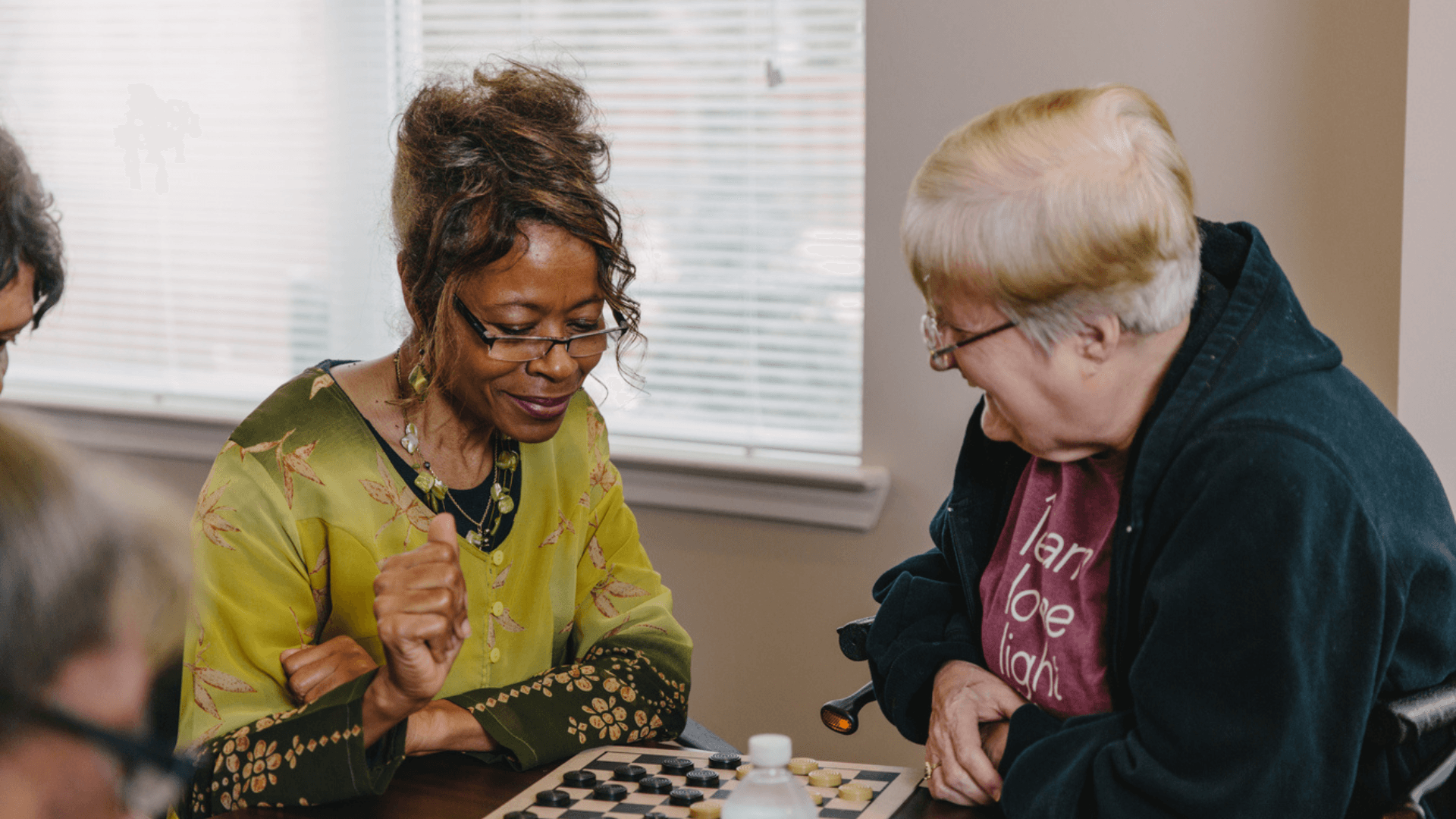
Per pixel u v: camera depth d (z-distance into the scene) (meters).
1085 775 1.04
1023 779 1.07
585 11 2.52
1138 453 1.06
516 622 1.47
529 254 1.23
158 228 3.06
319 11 2.79
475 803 1.18
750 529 2.47
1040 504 1.23
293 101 2.86
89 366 3.21
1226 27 1.92
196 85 2.96
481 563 1.42
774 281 2.46
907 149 2.21
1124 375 1.03
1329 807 0.96
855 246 2.37
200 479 2.96
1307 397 1.00
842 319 2.41
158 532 0.53
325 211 2.87
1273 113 1.90
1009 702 1.21
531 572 1.48
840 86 2.34
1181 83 1.96
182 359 3.10
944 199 0.99
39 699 0.48
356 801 1.18
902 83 2.19
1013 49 2.08
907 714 1.31
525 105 1.29
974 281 0.99
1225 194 1.96
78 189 3.13
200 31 2.94
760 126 2.41
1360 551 0.96
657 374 2.57
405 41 2.72
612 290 1.30
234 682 1.29
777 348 2.47
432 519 1.40
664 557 2.56
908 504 2.32
